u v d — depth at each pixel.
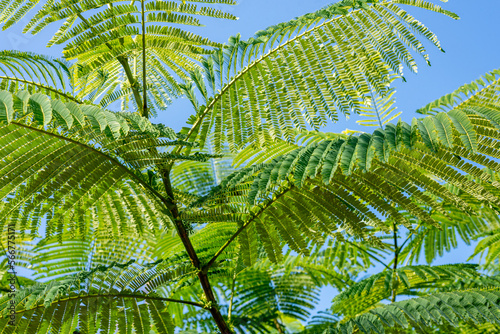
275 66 2.75
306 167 2.05
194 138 2.81
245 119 2.79
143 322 2.47
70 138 2.13
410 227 2.41
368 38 2.64
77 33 2.66
